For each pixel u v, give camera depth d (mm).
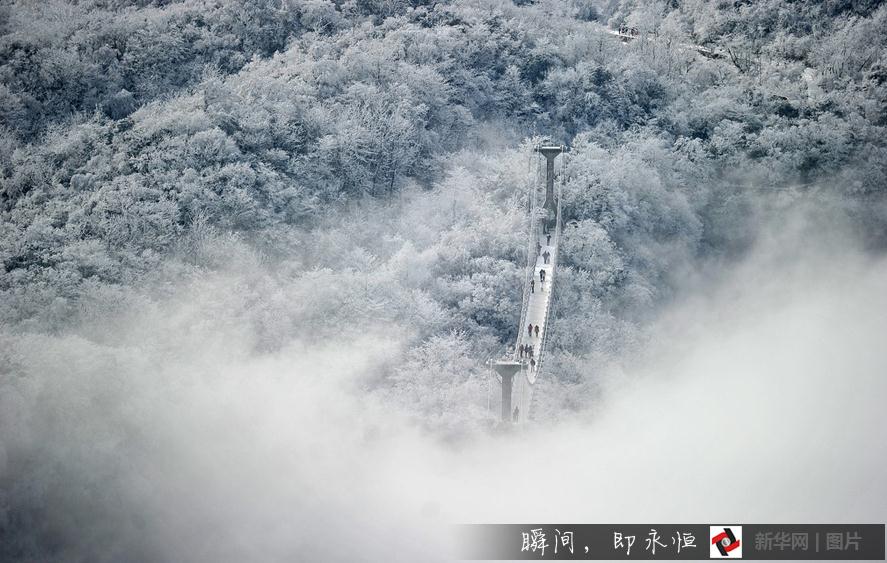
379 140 163125
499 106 182375
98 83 184250
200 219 143125
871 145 183625
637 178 159875
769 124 185750
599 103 182125
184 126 162750
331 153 160500
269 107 168375
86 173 156875
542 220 148000
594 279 141625
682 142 177625
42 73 183625
